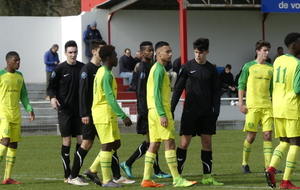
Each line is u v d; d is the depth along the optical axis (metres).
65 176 17.23
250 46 51.56
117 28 48.38
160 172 18.25
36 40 48.31
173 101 16.70
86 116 16.22
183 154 16.84
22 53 48.00
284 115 14.62
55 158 24.05
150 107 15.52
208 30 50.44
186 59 41.50
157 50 15.41
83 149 16.48
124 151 26.02
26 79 48.06
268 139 18.77
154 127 15.48
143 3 47.88
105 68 15.46
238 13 51.16
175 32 49.69
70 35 48.25
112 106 15.15
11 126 17.14
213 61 50.53
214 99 16.23
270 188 14.94
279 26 52.31
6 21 47.56
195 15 50.06
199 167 20.39
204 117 16.17
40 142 30.94
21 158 24.11
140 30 48.91
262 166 20.41
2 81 17.14
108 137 15.50
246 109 18.89
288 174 14.64
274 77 15.04
